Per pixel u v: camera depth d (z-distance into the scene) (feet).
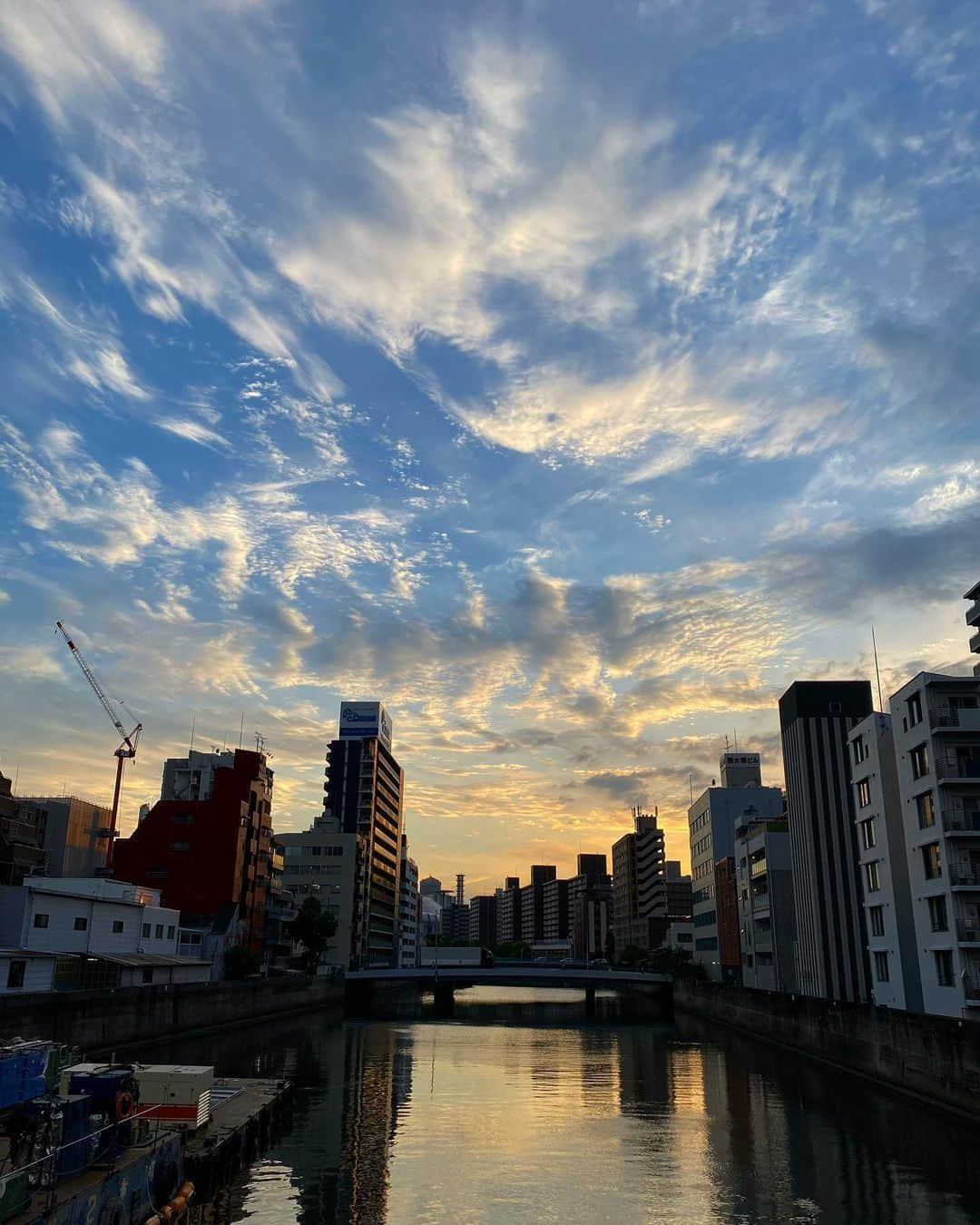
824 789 295.48
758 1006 282.77
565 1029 334.03
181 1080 106.22
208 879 347.15
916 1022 159.63
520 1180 105.40
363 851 578.25
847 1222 90.07
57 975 214.90
